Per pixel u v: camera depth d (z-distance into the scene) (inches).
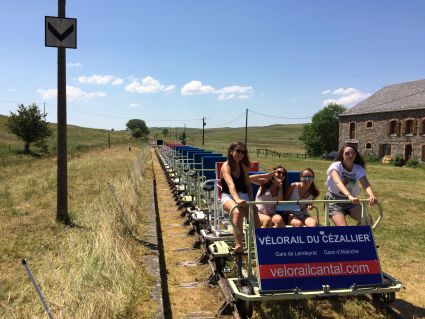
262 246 177.0
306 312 191.0
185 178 488.7
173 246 309.4
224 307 193.0
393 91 1850.4
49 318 150.9
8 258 247.6
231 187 197.8
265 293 169.8
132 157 1334.9
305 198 233.1
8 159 1254.9
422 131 1508.4
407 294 222.1
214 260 240.7
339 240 183.5
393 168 1362.0
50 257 227.0
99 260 209.2
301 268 175.9
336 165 217.0
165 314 193.5
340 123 1975.9
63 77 358.0
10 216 367.6
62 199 351.3
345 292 172.9
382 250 301.3
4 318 162.6
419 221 419.5
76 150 1784.0
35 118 1660.9
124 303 182.9
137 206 404.2
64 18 349.1
